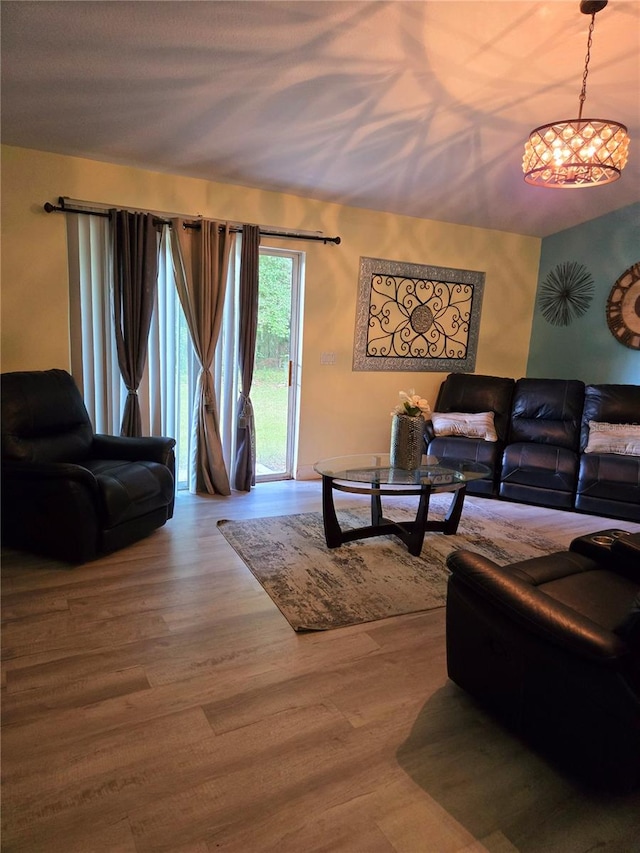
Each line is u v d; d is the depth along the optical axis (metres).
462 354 5.34
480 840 1.39
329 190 4.16
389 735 1.74
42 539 2.84
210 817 1.41
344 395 4.81
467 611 1.80
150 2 2.23
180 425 4.18
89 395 3.77
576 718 1.48
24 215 3.38
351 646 2.22
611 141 2.41
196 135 3.28
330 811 1.45
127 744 1.65
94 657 2.07
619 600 1.85
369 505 4.08
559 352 5.42
